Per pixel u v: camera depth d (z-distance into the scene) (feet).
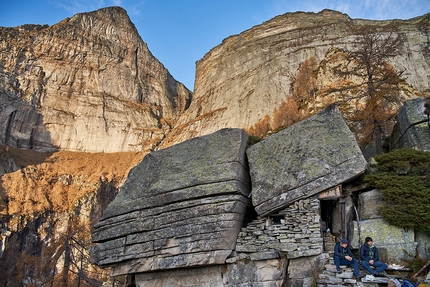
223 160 41.27
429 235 31.99
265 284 34.12
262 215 37.22
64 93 270.87
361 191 37.70
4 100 239.91
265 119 185.78
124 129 267.59
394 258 32.01
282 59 229.04
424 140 43.39
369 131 58.39
